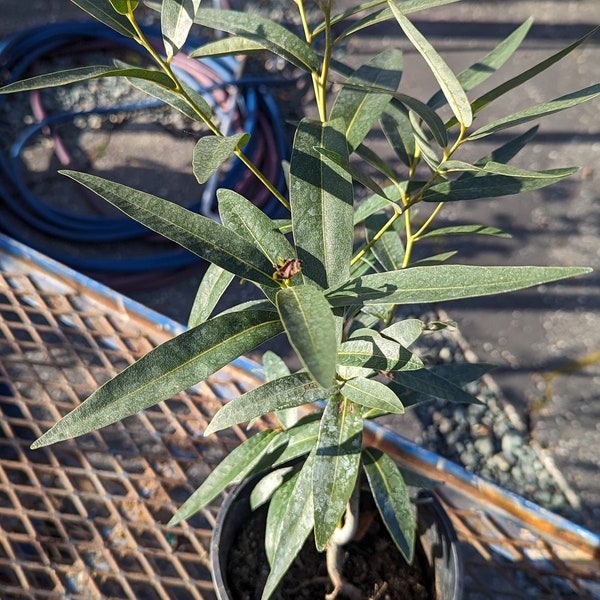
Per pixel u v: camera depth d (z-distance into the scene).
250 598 0.47
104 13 0.36
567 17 1.54
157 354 0.32
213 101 1.36
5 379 0.66
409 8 0.40
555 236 1.17
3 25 1.52
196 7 0.36
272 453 0.45
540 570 0.54
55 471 0.61
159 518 0.71
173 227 0.33
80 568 0.59
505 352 1.04
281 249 0.37
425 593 0.47
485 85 1.41
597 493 0.90
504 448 0.94
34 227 1.17
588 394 0.99
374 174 1.27
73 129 1.34
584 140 1.31
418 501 0.46
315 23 1.54
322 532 0.35
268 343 1.03
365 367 0.35
